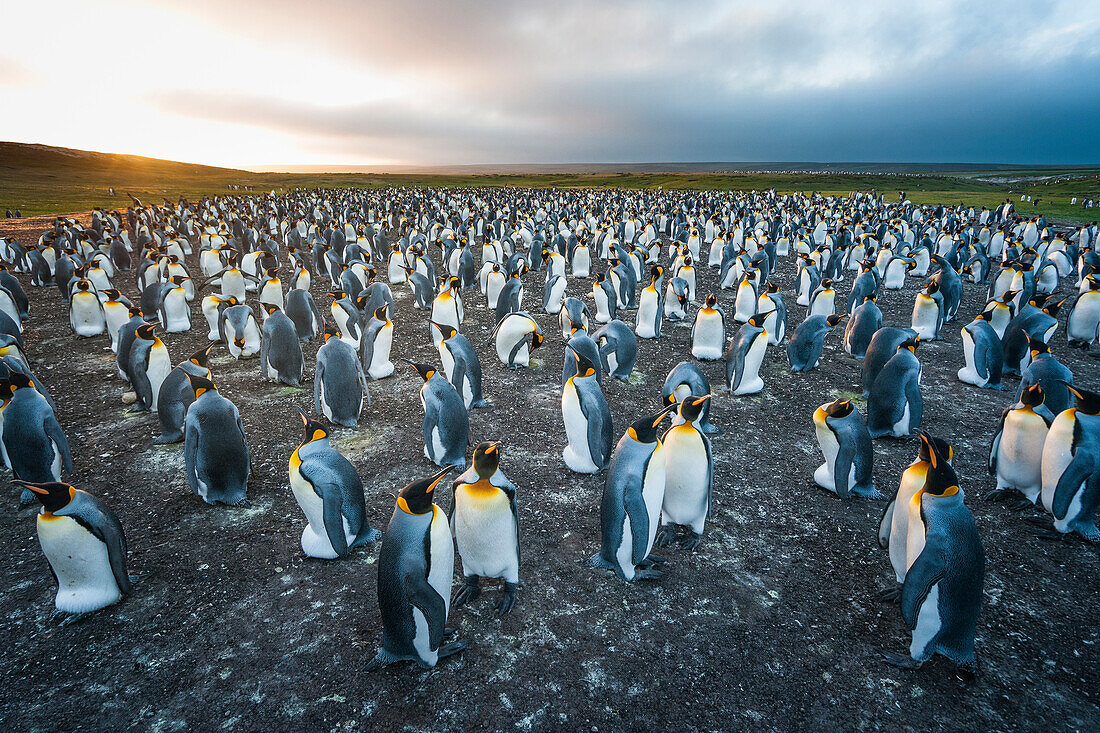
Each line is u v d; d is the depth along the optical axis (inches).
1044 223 999.6
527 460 269.4
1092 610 175.9
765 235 914.1
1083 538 204.7
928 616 146.2
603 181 3705.7
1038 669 154.5
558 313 544.1
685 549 205.9
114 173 3437.5
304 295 436.1
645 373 390.6
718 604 178.9
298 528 214.5
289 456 269.4
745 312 483.8
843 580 190.5
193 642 161.6
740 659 157.8
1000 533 213.5
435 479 144.3
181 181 3289.9
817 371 394.6
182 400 272.2
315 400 299.3
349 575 188.5
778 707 143.3
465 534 166.9
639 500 173.8
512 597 176.6
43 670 152.0
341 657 156.7
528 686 148.6
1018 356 378.6
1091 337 430.9
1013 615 173.8
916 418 280.5
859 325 416.2
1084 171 5221.5
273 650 159.0
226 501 227.5
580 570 194.1
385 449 276.7
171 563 194.4
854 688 148.6
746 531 217.2
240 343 374.9
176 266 602.5
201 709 141.2
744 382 348.2
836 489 232.1
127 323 344.5
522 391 353.1
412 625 143.6
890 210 1494.8
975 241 872.9
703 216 1264.8
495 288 561.0
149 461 260.8
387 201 1955.0
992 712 141.6
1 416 217.2
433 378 252.8
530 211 1539.1
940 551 140.8
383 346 369.4
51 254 695.7
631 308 574.9
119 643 161.0
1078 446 197.2
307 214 1439.5
